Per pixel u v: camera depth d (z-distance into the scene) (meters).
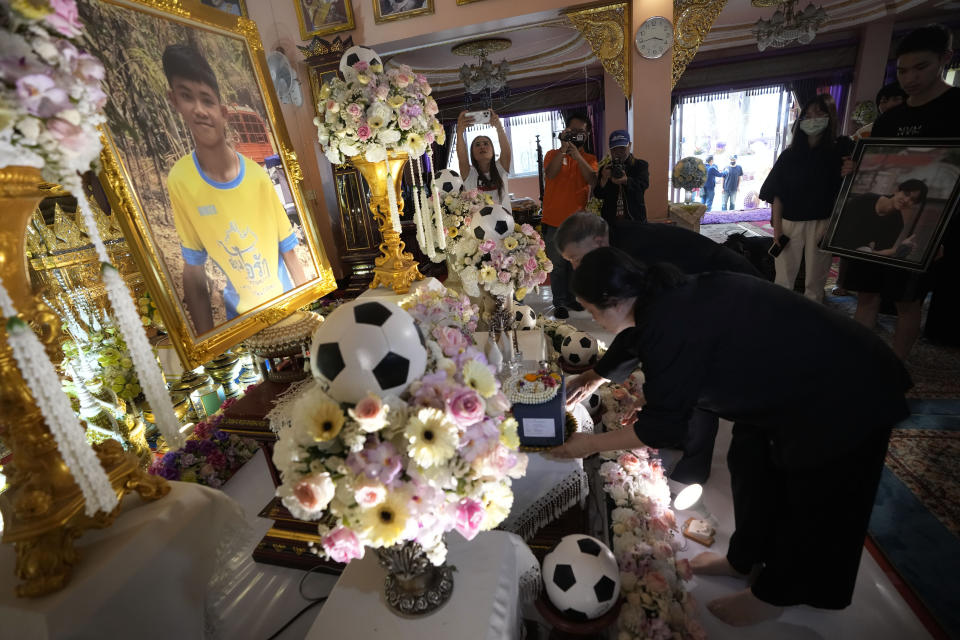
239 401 1.76
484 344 1.89
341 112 2.14
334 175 4.84
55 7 0.78
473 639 1.06
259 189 1.96
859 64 8.02
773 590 1.38
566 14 4.43
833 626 1.51
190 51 1.70
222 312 1.74
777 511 1.50
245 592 1.74
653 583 1.41
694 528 1.90
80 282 2.68
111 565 0.97
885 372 1.16
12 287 0.89
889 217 2.44
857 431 1.17
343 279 5.50
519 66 9.05
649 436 1.32
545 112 10.47
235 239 1.81
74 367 2.17
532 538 1.77
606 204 4.18
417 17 4.48
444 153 10.12
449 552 1.28
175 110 1.61
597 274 1.25
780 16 5.67
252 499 2.20
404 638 1.08
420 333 1.07
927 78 2.36
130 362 2.24
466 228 2.32
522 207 7.64
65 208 3.18
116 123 1.41
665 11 4.28
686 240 2.39
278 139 2.11
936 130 2.39
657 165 4.76
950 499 1.95
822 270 3.57
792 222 3.57
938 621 1.49
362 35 4.61
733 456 1.62
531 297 4.96
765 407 1.24
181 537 1.10
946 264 3.05
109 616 0.94
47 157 0.82
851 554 1.30
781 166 3.55
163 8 1.61
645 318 1.25
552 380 1.57
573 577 1.36
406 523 0.87
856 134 3.34
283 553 1.83
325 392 0.99
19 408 0.94
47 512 0.93
